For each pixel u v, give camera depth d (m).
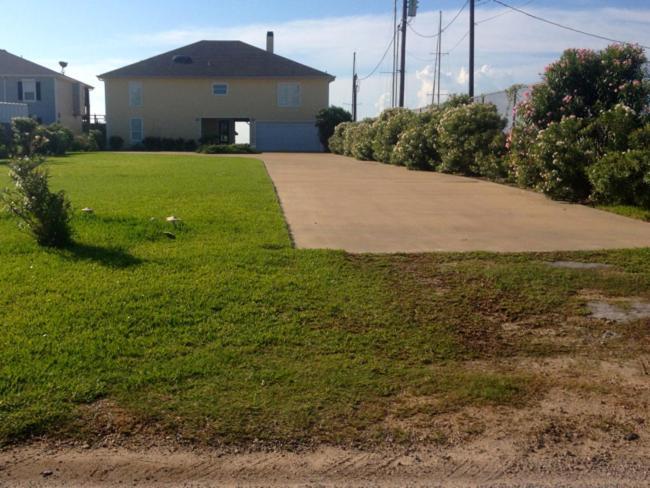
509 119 20.92
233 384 4.93
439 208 12.98
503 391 4.91
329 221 11.34
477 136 20.14
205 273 7.55
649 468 4.03
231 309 6.39
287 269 7.81
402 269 7.89
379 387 4.94
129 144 53.38
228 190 15.59
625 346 5.78
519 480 3.91
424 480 3.90
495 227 10.77
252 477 3.91
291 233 10.17
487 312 6.53
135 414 4.49
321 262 8.10
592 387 5.02
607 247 9.07
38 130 33.91
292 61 53.81
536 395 4.88
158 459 4.06
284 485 3.85
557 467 4.03
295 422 4.44
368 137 32.84
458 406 4.71
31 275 7.37
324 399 4.74
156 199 13.70
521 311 6.57
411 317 6.34
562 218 11.66
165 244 9.09
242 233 9.94
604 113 13.47
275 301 6.63
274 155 40.97
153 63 53.31
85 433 4.29
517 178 15.95
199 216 11.34
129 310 6.28
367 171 23.58
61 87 52.78
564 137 13.84
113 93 52.97
